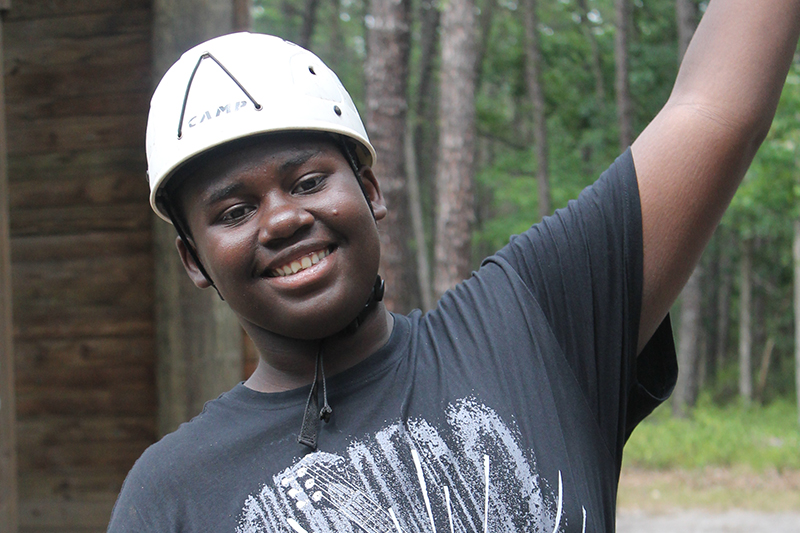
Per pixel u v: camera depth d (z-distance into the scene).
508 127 23.52
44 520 3.82
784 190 12.50
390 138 9.46
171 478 1.12
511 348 1.18
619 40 15.86
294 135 1.12
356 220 1.13
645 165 1.28
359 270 1.13
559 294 1.24
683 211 1.25
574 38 20.97
